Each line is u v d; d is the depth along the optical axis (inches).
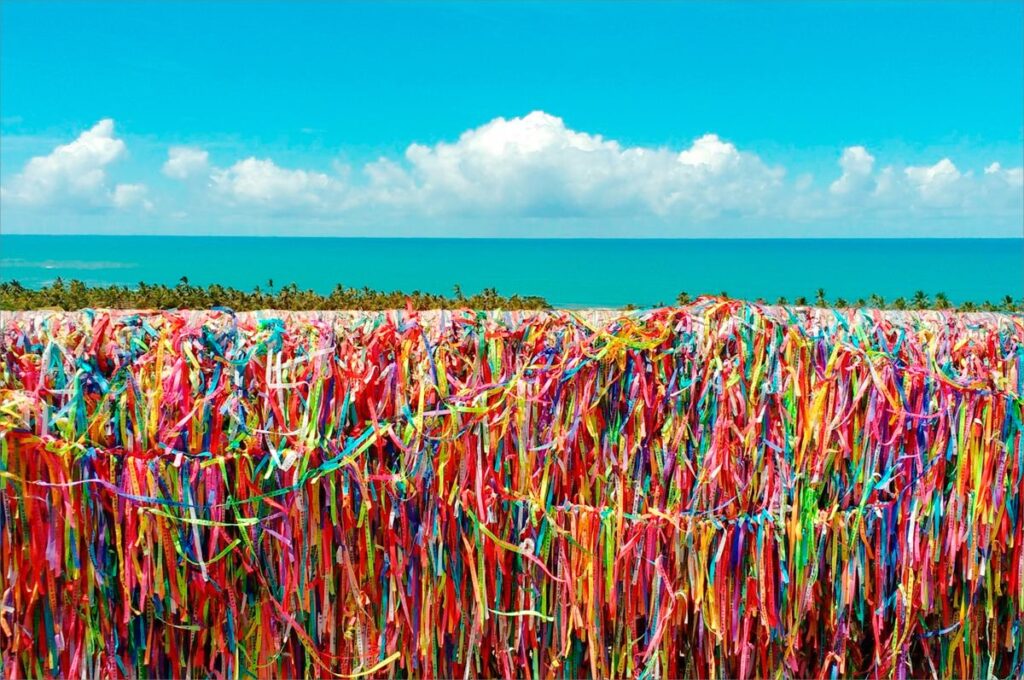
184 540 77.9
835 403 87.8
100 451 76.3
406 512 81.9
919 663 95.8
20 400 74.5
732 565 87.2
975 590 91.6
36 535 76.1
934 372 88.8
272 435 79.2
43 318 82.0
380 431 79.3
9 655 78.0
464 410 80.4
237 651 81.4
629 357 85.0
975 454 89.8
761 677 90.1
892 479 88.7
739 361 86.0
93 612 78.8
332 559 82.5
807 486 87.7
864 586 89.5
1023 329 94.4
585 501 85.5
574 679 88.7
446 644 86.4
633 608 86.5
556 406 83.5
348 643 83.5
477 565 83.5
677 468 86.1
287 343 81.4
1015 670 95.0
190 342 79.4
